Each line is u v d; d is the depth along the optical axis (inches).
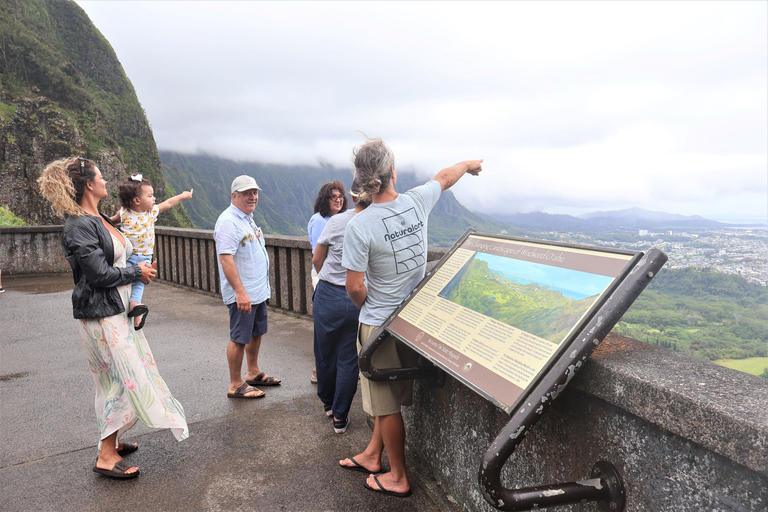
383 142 89.0
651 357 57.2
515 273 73.1
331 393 130.7
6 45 4347.9
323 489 99.2
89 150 4411.9
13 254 402.0
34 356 189.9
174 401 106.6
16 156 3964.1
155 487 100.2
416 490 98.4
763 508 39.7
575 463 61.8
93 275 93.7
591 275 59.9
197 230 327.0
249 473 105.6
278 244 259.3
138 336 106.7
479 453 83.4
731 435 40.1
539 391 53.1
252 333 153.4
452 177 100.3
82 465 109.0
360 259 88.4
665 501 48.9
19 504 94.0
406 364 97.1
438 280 89.0
